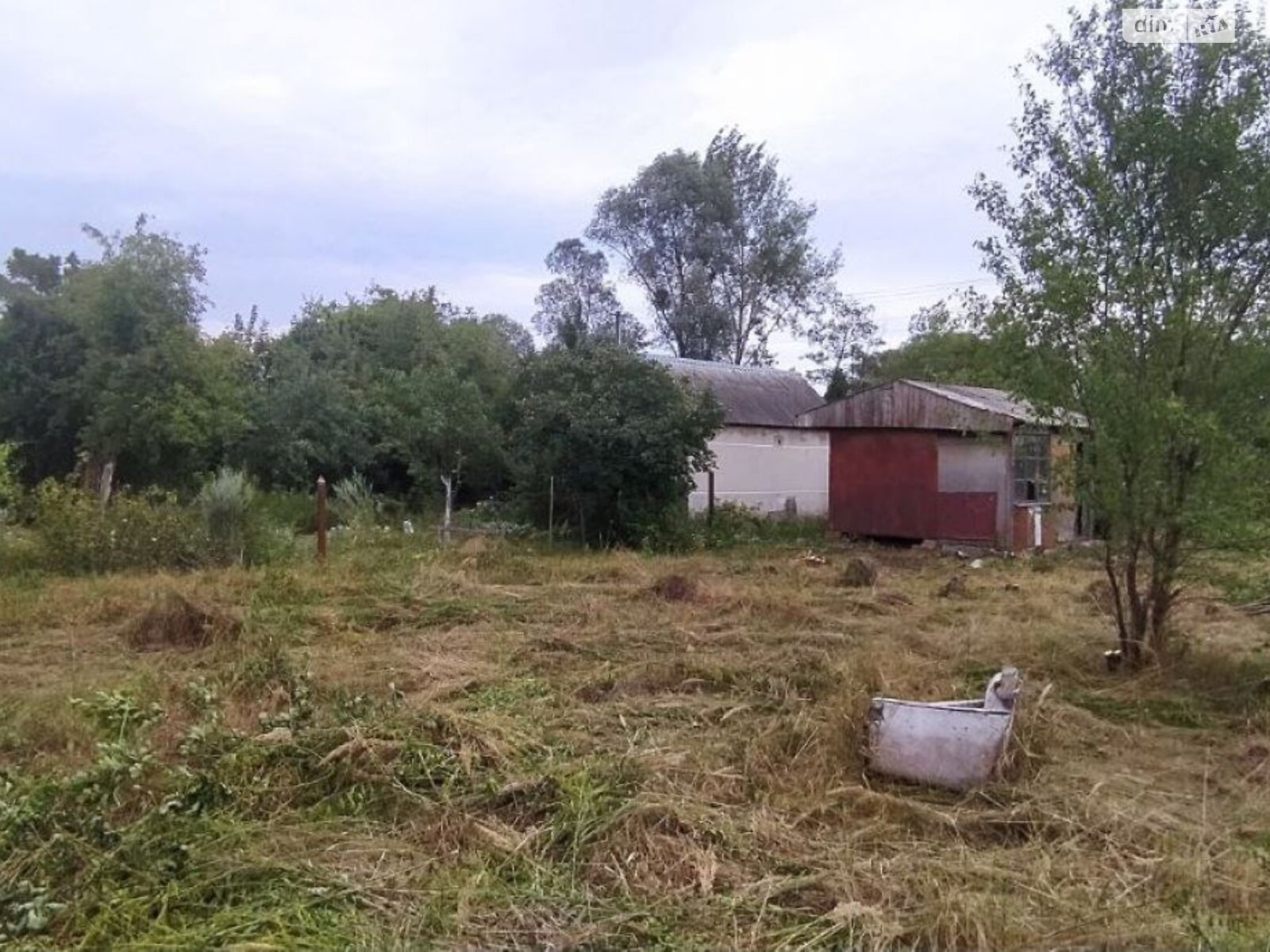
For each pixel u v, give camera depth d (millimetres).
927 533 19922
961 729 5172
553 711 6477
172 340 22297
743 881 3998
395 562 13508
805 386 29578
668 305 44906
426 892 3816
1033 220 8266
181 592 10500
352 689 6754
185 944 3396
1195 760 5805
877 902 3838
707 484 23312
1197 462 7520
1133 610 8055
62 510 13570
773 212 43969
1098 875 4098
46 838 3961
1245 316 7824
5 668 7891
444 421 23453
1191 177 7922
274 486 23625
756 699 6852
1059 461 8359
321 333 30250
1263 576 7672
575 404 18094
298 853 4148
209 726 4930
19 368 23781
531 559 14773
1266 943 3482
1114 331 7828
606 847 4176
